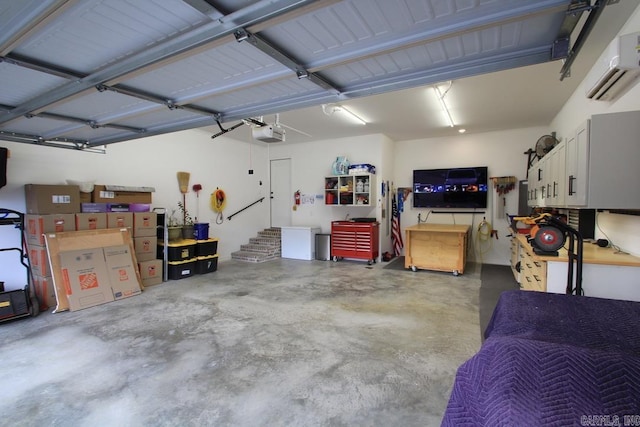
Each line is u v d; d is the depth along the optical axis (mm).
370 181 6785
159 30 1457
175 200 6309
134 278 4688
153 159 5926
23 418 2037
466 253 6477
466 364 1114
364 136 7176
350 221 7172
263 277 5695
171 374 2537
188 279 5559
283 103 2402
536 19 1370
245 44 1561
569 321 1558
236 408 2125
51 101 2266
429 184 7297
